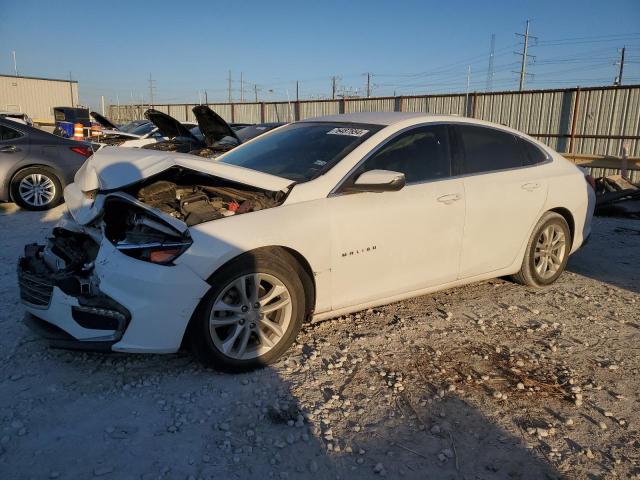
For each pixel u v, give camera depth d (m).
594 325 4.16
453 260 4.15
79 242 3.71
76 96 44.00
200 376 3.26
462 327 4.06
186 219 3.22
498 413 2.97
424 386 3.22
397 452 2.65
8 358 3.42
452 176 4.16
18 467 2.46
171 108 34.78
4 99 40.34
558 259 4.98
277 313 3.42
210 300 3.10
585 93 15.84
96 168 3.55
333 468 2.53
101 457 2.54
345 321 4.10
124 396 3.04
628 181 10.26
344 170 3.67
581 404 3.07
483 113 18.36
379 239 3.69
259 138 4.75
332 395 3.10
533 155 4.86
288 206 3.41
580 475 2.51
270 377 3.27
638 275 5.42
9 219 7.84
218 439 2.70
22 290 3.41
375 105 21.47
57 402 2.97
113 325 3.09
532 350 3.72
